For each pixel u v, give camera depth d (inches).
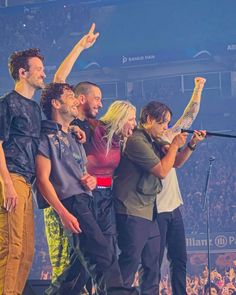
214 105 880.3
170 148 223.0
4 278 185.9
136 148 221.0
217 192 845.8
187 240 791.7
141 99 893.8
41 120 200.4
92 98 219.8
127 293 197.0
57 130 200.7
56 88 203.8
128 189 221.0
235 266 762.8
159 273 234.4
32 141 195.0
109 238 212.8
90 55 889.5
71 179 200.1
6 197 183.6
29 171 193.8
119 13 890.1
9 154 190.5
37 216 835.4
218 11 859.4
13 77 201.0
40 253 816.3
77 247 198.4
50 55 871.1
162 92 891.4
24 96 199.0
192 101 264.7
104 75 915.4
